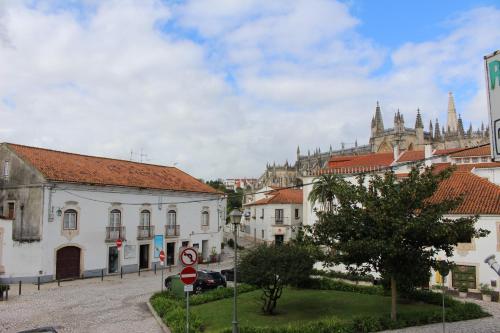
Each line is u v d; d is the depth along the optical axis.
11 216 34.06
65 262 33.97
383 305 21.58
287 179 113.31
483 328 16.78
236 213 15.59
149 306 22.52
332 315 19.48
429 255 16.64
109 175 39.03
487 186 27.88
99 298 25.52
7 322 19.14
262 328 15.66
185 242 45.00
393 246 15.56
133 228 39.28
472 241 25.25
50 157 36.97
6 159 35.06
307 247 19.17
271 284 20.28
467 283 25.25
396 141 76.44
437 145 82.62
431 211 16.77
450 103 103.44
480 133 89.56
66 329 17.89
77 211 34.84
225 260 50.41
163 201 42.53
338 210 18.14
